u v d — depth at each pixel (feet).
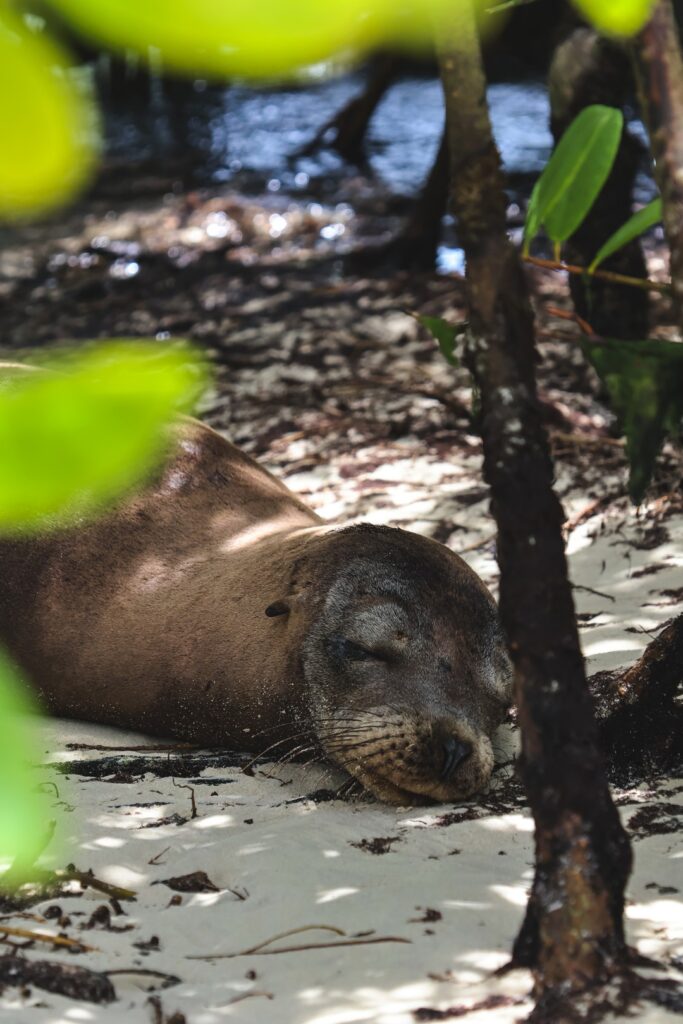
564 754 16.85
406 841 25.86
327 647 31.71
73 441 2.74
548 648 16.97
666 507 45.91
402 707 29.81
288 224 91.45
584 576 41.73
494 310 17.02
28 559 37.50
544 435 17.31
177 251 87.30
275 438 57.00
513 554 17.10
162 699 34.58
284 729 32.27
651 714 28.48
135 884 23.62
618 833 16.93
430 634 31.68
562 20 48.75
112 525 37.68
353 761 29.73
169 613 35.24
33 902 22.47
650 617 37.73
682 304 14.97
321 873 23.70
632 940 19.72
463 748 28.89
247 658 33.09
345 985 18.95
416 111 122.83
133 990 19.13
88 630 36.04
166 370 2.89
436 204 78.59
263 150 112.16
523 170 98.63
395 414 58.65
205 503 38.52
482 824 26.91
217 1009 18.33
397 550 33.22
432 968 19.45
